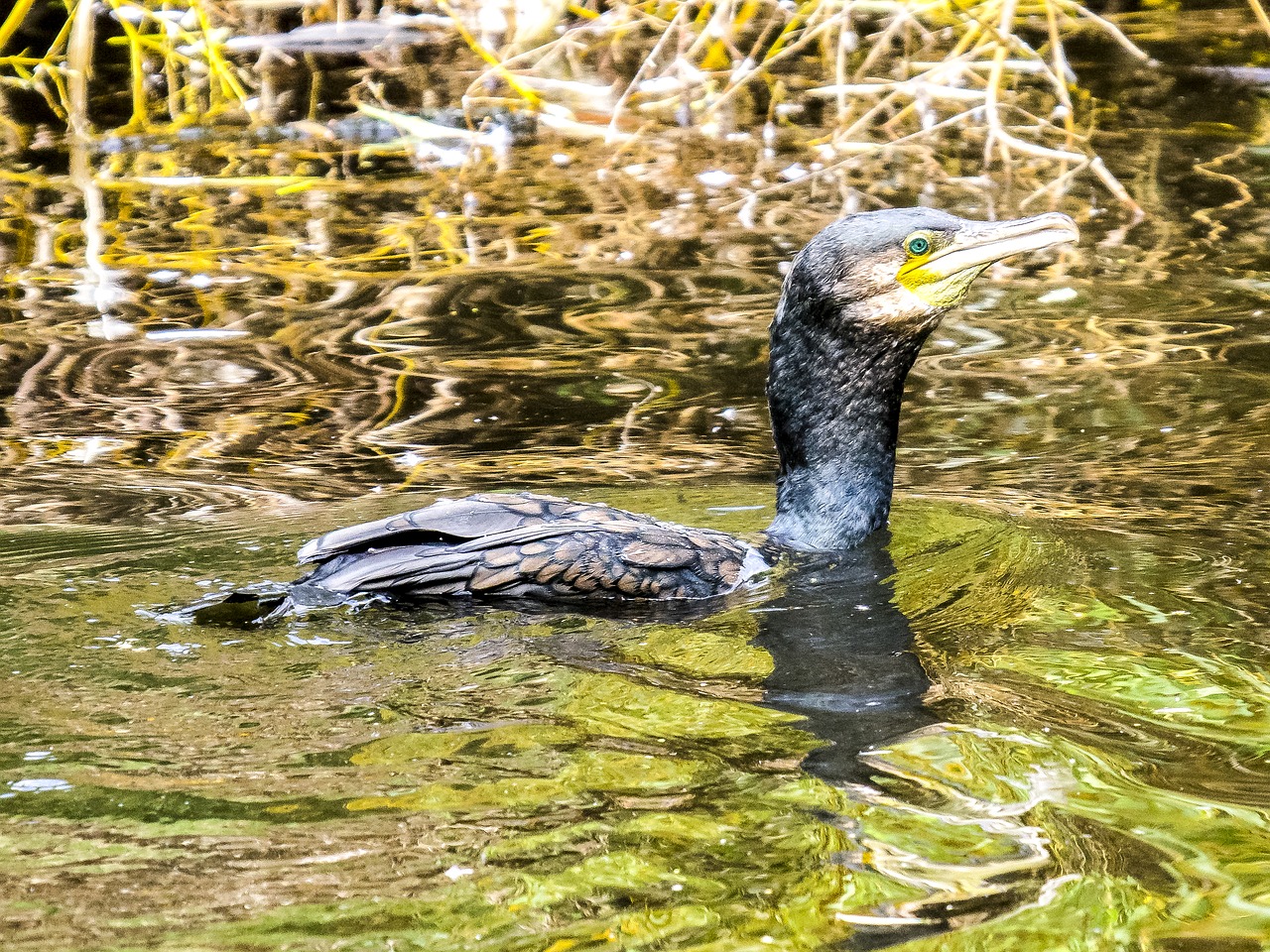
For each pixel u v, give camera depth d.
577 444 10.00
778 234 14.29
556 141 18.09
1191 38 21.92
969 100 18.53
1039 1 19.41
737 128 18.42
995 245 8.34
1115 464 9.51
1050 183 15.81
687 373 11.25
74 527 8.48
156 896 4.73
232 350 11.69
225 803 5.30
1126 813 5.36
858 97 19.02
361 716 6.04
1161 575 7.76
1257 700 6.28
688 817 5.27
